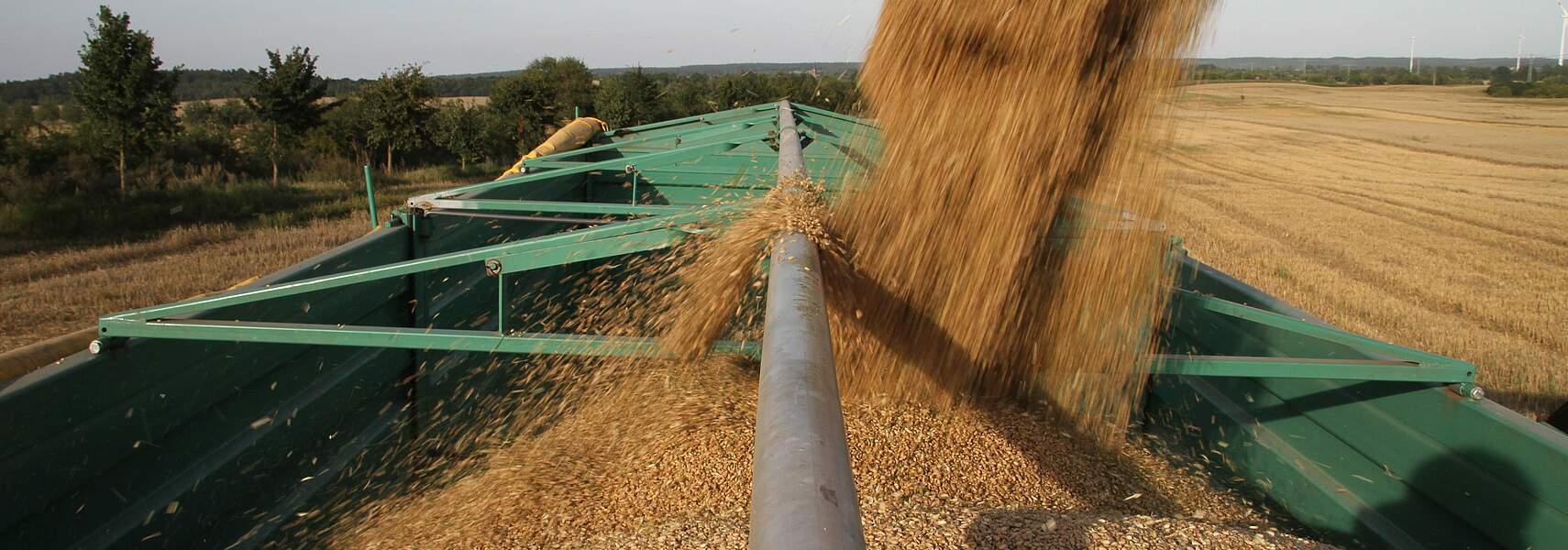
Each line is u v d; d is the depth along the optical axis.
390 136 24.81
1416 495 2.59
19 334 7.04
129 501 2.39
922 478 2.74
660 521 2.58
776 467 1.05
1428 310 9.06
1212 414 3.71
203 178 17.98
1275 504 3.21
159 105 18.27
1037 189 2.85
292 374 3.20
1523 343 7.78
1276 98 63.69
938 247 2.96
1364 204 18.11
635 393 3.36
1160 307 3.09
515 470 3.05
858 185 3.13
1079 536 2.23
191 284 8.96
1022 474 2.82
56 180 14.98
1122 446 3.24
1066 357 3.09
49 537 2.11
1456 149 31.66
